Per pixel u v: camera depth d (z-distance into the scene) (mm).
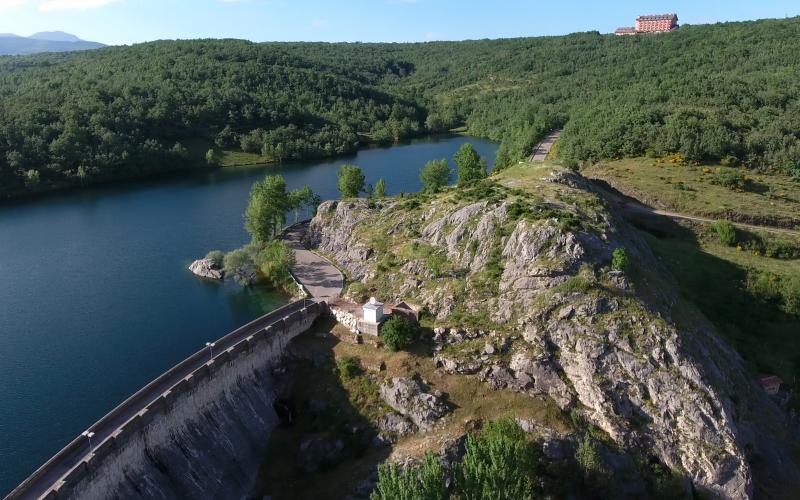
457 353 96625
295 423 96000
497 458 70188
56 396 101625
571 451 84250
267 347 101938
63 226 199750
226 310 134375
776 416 98812
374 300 105062
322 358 102938
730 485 83312
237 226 198000
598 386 89250
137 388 104188
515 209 116500
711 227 153625
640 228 157375
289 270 140875
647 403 88562
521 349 95000
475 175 196250
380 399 94125
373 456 87062
